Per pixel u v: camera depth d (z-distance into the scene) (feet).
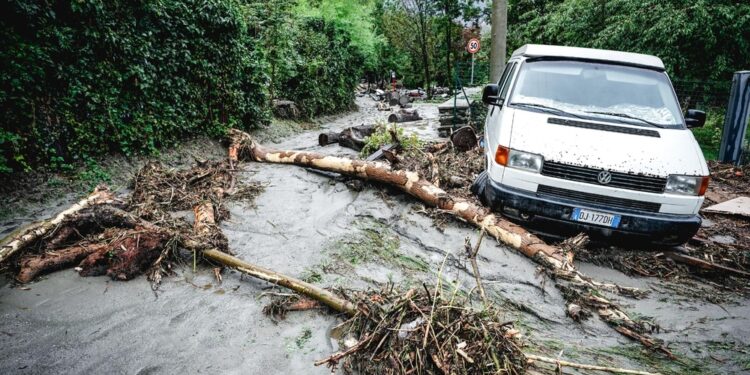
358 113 62.64
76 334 9.35
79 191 18.93
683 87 34.04
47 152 19.17
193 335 9.45
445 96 90.68
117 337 9.29
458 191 18.67
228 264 12.04
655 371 8.95
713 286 12.80
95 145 21.17
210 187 18.90
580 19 43.88
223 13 28.86
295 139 36.29
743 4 32.45
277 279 11.15
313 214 16.97
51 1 18.63
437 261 13.30
